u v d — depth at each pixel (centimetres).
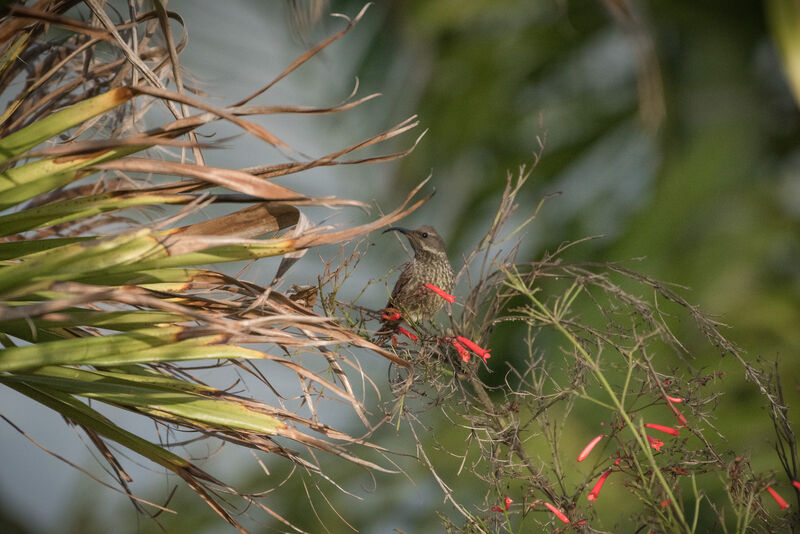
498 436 561
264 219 466
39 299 447
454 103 1823
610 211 1711
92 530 1817
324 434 490
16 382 486
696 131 1619
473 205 1819
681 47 1650
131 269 430
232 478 1794
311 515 1720
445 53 1861
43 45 595
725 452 521
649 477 500
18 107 573
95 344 420
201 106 435
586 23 1738
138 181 643
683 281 1515
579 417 1155
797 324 1455
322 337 550
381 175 1884
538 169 1791
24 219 455
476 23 1848
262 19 1834
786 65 1219
